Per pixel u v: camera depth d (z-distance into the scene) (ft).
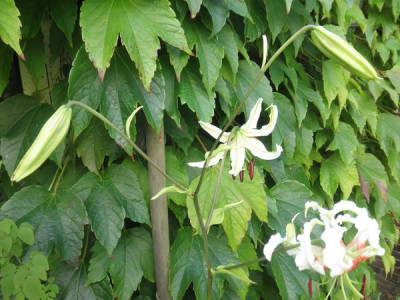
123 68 2.01
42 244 2.09
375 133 3.67
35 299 1.94
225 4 2.09
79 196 2.23
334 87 3.01
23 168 1.47
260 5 2.58
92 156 2.24
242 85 2.54
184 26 2.16
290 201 2.83
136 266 2.41
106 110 1.97
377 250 1.48
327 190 3.35
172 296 2.41
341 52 1.58
